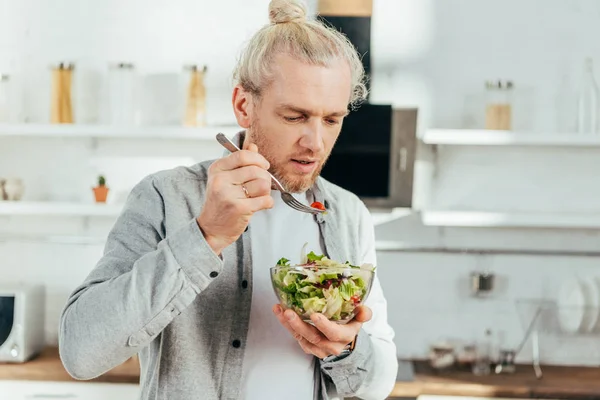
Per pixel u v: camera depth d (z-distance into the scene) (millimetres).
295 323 1217
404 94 3451
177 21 3500
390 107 3225
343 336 1216
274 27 1312
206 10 3498
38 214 3516
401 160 3336
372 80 3449
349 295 1209
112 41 3508
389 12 3449
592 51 3432
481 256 3459
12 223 3559
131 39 3508
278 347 1399
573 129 3438
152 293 1179
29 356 3244
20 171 3547
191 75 3326
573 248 3469
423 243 3473
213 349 1376
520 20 3447
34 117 3525
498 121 3289
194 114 3318
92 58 3510
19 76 3516
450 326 3469
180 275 1179
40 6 3510
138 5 3500
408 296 3475
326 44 1272
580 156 3453
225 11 3492
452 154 3461
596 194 3457
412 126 3344
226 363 1372
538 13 3445
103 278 1298
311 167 1317
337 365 1384
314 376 1434
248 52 1334
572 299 3229
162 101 3500
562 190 3457
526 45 3443
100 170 3545
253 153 1136
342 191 1653
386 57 3451
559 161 3457
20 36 3514
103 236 3555
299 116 1271
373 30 3449
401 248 3447
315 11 3357
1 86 3355
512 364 3230
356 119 3234
